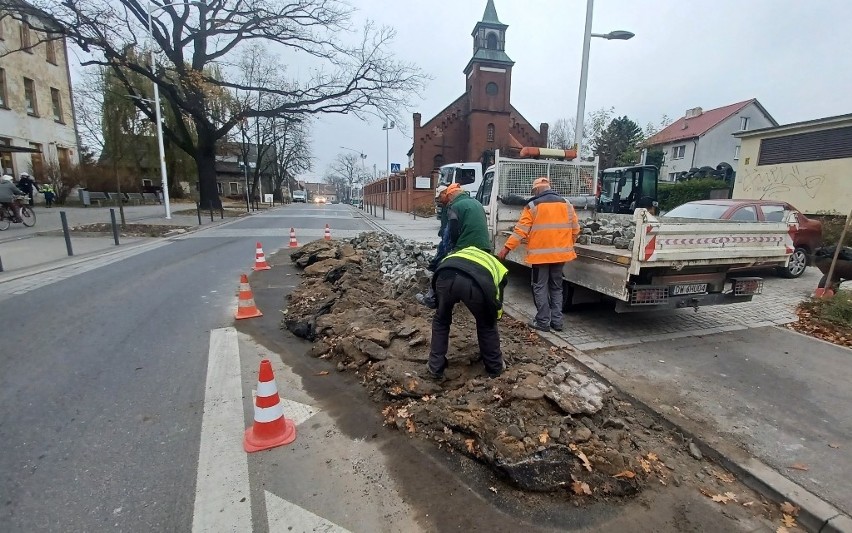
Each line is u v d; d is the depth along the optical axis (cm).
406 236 1611
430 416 317
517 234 496
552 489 250
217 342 485
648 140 4369
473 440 287
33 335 498
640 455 284
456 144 3894
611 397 341
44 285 729
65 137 2848
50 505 238
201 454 284
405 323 476
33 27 1459
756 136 1625
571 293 572
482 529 225
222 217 2162
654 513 239
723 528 230
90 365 420
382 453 288
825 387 381
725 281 512
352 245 1067
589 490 248
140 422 321
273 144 4756
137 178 3281
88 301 637
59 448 288
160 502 241
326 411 341
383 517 233
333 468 272
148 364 423
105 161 3162
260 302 643
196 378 395
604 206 1466
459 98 3841
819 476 264
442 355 367
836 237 1130
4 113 2319
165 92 2008
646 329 532
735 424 320
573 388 328
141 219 1859
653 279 478
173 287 728
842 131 1367
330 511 236
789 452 288
